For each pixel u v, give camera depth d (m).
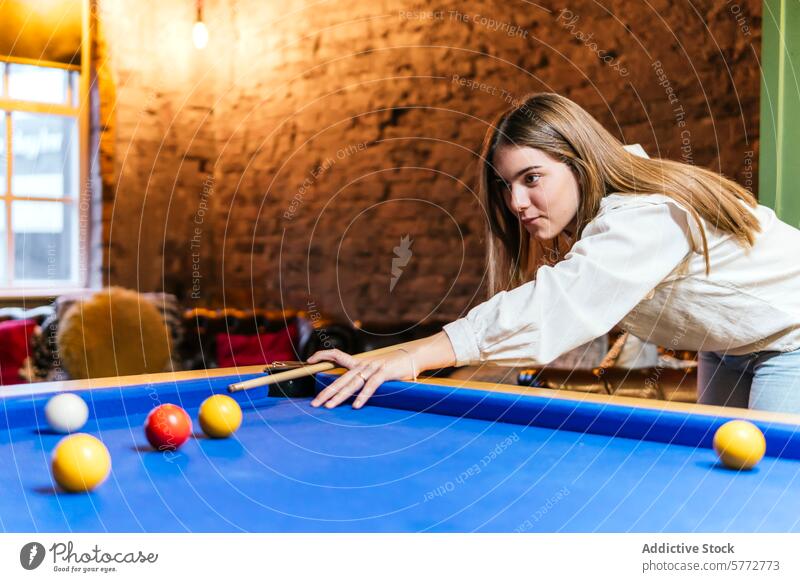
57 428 1.32
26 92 4.43
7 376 3.43
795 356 1.49
